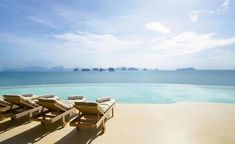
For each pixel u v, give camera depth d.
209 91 16.05
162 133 4.48
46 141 3.92
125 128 4.82
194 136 4.30
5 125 4.89
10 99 5.12
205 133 4.49
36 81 26.70
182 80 31.55
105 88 17.58
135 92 15.38
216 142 3.97
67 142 3.88
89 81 29.30
